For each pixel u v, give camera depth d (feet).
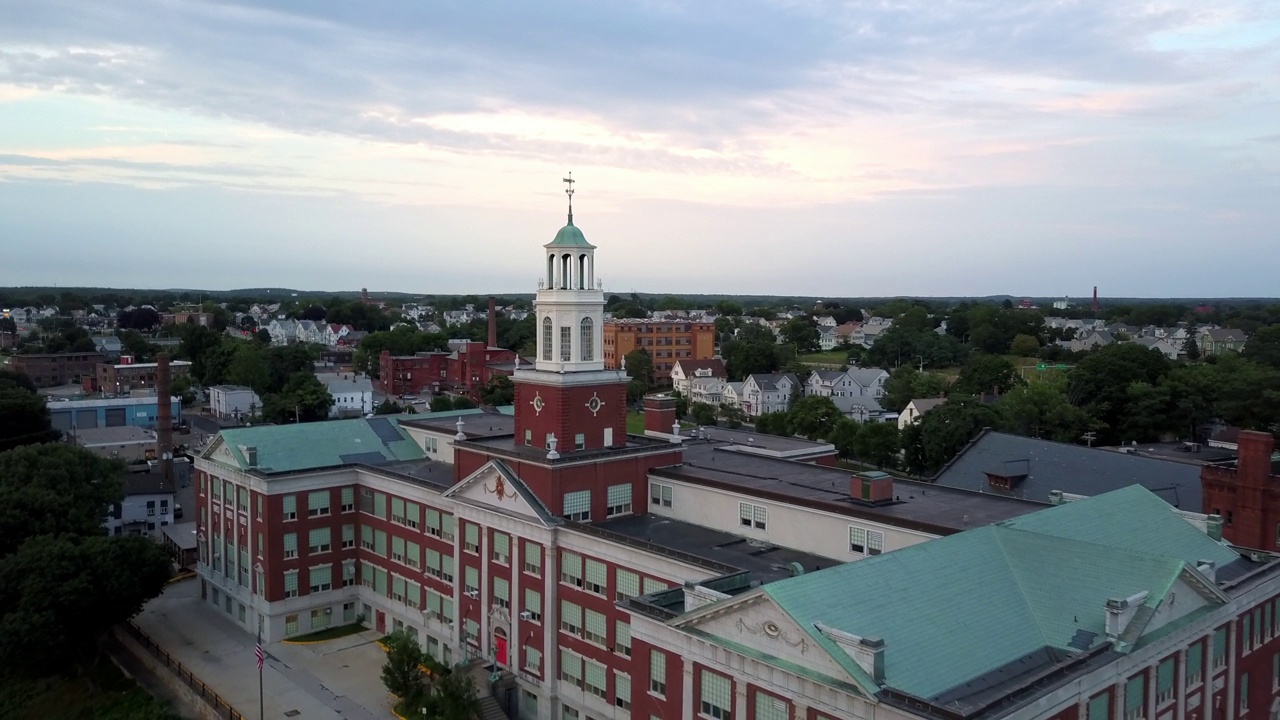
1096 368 507.30
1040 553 156.97
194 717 226.17
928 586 143.43
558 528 213.46
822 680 124.88
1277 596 182.50
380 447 304.50
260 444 287.48
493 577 233.35
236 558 288.71
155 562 263.29
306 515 276.82
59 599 238.48
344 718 219.61
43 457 298.35
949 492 214.07
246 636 276.62
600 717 205.77
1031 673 131.64
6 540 274.77
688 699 147.84
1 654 235.81
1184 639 150.92
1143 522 186.19
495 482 231.30
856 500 200.23
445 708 205.46
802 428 512.63
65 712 237.25
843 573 139.54
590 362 238.68
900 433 472.85
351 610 288.30
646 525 226.58
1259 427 432.66
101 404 563.89
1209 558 180.14
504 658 231.09
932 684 123.44
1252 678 175.22
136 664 257.55
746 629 138.72
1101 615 142.61
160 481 391.45
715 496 222.07
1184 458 326.65
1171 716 150.82
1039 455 311.27
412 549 266.16
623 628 199.11
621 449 235.61
